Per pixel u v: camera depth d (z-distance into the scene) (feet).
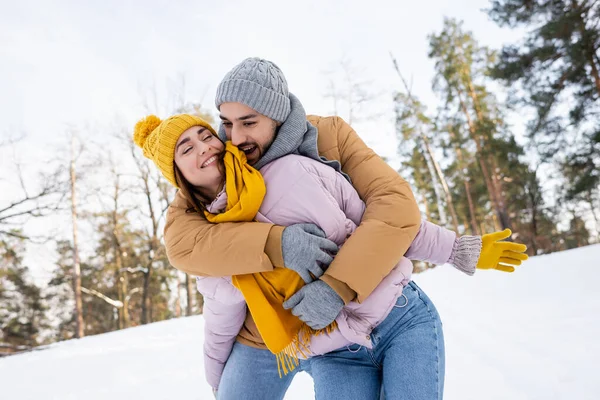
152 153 5.88
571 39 49.85
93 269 82.84
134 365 18.51
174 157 5.64
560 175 76.54
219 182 5.66
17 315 84.12
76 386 16.26
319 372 5.55
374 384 5.45
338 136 6.20
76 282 63.41
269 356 6.07
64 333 92.22
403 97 78.33
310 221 5.20
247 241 4.90
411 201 5.28
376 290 5.10
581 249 32.86
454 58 80.18
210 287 5.52
